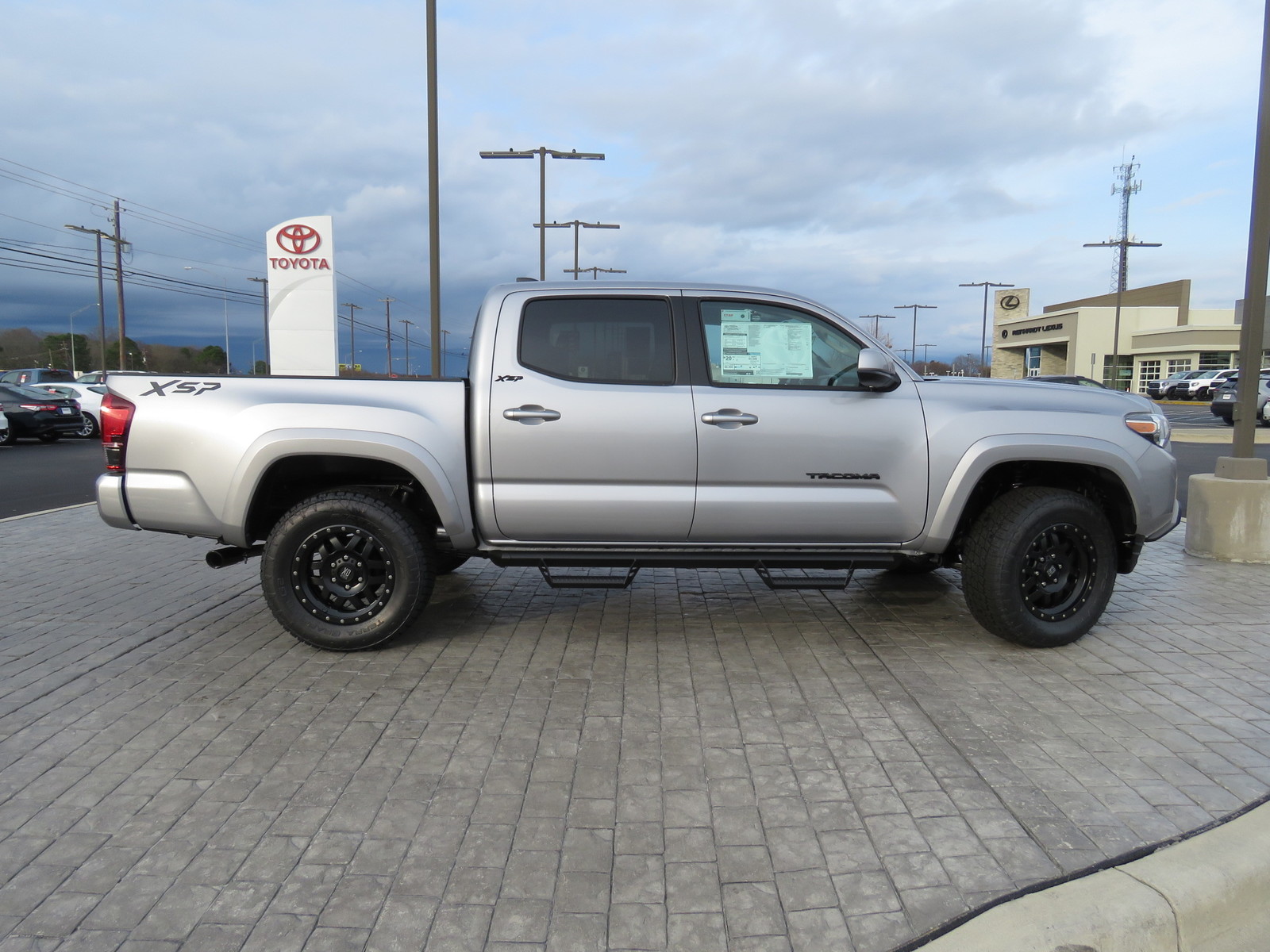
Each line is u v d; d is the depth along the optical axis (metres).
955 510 4.43
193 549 7.22
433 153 11.97
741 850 2.62
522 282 4.59
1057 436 4.42
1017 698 3.81
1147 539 4.70
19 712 3.64
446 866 2.53
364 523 4.32
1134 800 2.91
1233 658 4.36
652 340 4.46
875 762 3.19
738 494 4.39
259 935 2.22
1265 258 6.56
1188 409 35.56
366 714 3.64
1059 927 2.24
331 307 10.05
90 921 2.28
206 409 4.27
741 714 3.63
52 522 8.70
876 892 2.41
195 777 3.07
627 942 2.21
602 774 3.10
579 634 4.76
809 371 4.51
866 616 5.11
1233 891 2.44
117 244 41.59
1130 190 45.94
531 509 4.38
